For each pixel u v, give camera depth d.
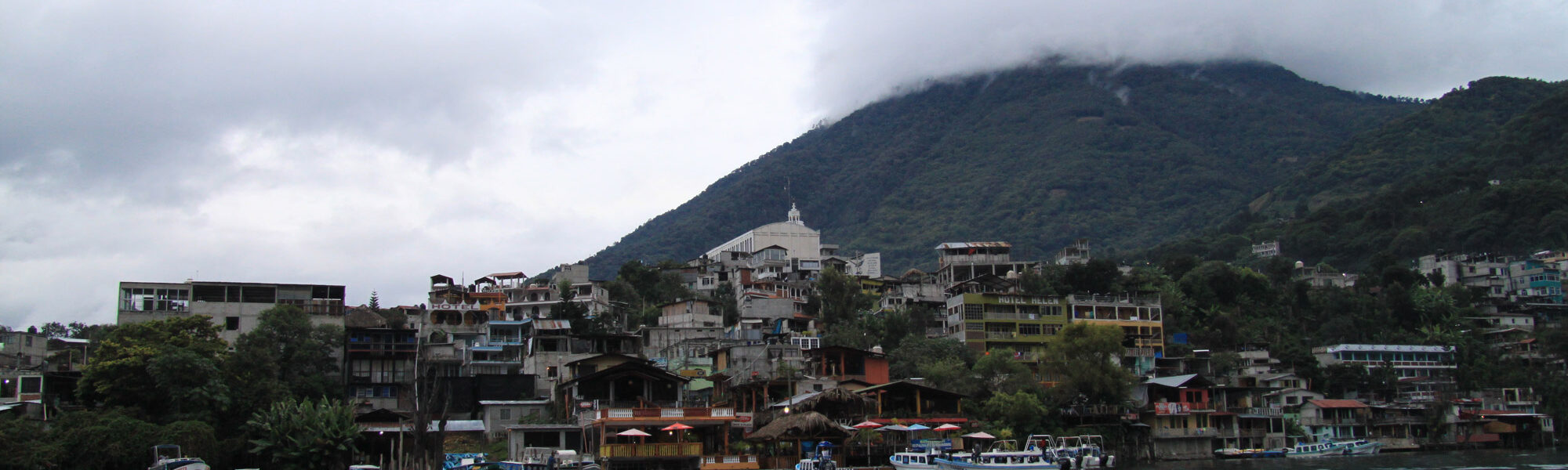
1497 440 136.12
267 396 93.81
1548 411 141.25
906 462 88.75
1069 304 146.75
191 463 79.12
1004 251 190.50
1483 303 185.88
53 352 116.38
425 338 119.31
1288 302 173.75
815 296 165.62
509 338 122.19
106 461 80.25
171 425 83.25
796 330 151.88
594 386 94.75
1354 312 169.88
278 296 118.56
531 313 143.75
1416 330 168.25
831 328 145.12
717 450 89.88
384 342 111.75
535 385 111.81
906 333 140.62
